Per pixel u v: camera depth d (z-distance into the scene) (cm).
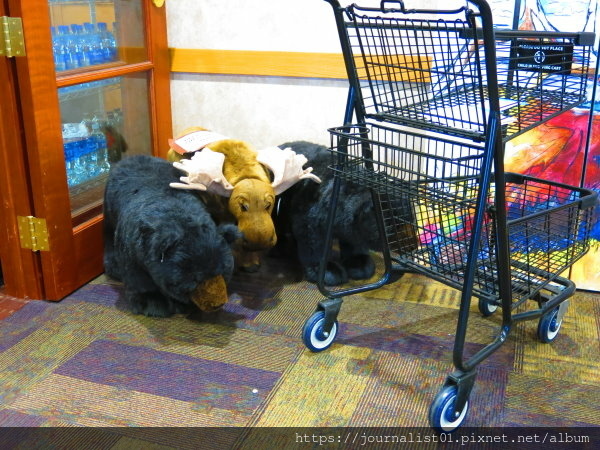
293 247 296
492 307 248
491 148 167
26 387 200
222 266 223
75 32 259
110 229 264
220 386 202
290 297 262
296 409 192
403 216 231
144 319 242
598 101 243
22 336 229
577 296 264
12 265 254
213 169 242
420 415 191
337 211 254
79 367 211
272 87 311
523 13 245
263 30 303
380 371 212
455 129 180
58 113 243
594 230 257
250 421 187
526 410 194
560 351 225
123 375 207
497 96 163
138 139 313
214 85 319
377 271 288
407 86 280
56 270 251
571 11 237
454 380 179
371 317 246
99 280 275
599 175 251
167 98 322
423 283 276
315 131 312
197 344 226
